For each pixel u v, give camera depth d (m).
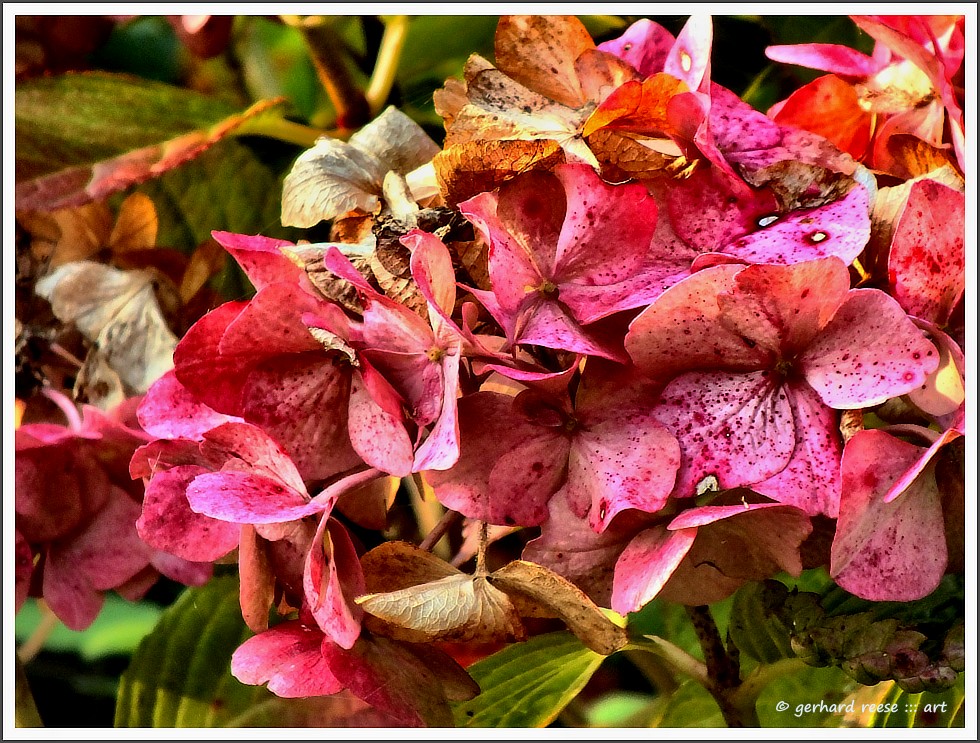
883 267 0.35
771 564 0.35
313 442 0.35
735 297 0.33
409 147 0.38
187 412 0.36
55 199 0.42
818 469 0.34
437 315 0.33
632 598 0.33
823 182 0.35
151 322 0.42
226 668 0.42
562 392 0.34
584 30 0.36
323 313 0.34
